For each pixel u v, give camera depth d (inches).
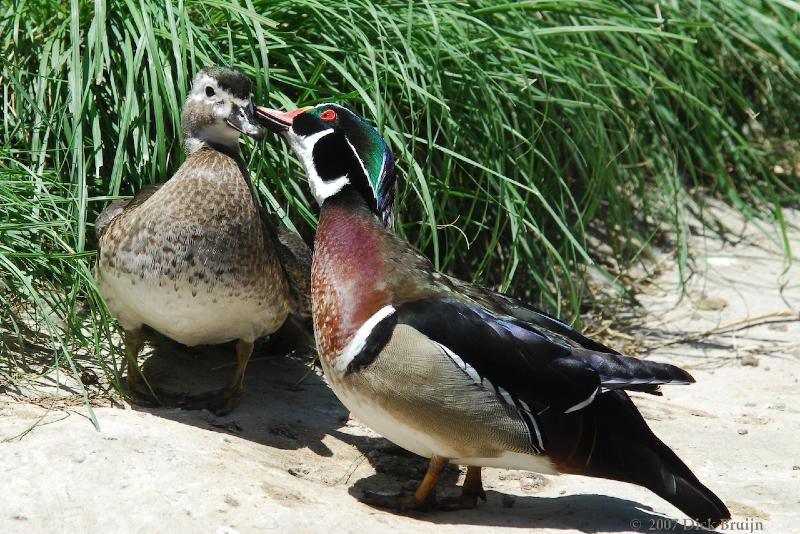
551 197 408.8
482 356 240.4
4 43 359.9
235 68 299.6
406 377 239.5
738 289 438.9
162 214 274.8
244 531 222.2
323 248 259.9
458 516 252.7
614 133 446.9
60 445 246.8
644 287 439.5
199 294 276.8
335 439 294.4
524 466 248.1
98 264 288.8
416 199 389.7
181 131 317.4
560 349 242.2
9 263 284.2
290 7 368.5
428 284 252.8
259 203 305.3
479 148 387.5
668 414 330.3
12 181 311.3
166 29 345.4
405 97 374.9
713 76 446.0
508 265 402.9
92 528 219.6
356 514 239.9
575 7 398.9
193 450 256.5
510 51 369.7
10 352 299.0
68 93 338.6
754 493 276.8
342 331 249.0
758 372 368.5
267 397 313.0
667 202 484.7
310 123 275.4
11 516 220.4
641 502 269.3
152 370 317.7
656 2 455.8
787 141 540.1
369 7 348.8
